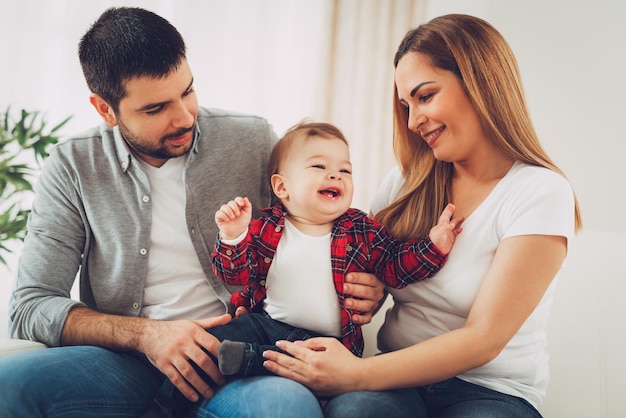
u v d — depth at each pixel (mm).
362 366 1165
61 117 2707
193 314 1534
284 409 1062
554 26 2188
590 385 1530
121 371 1317
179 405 1277
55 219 1513
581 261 1619
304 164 1396
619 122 2109
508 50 1334
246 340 1326
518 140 1314
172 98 1425
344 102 3178
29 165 2594
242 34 3057
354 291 1341
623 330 1548
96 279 1541
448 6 2699
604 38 2133
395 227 1466
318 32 3127
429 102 1329
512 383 1269
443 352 1171
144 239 1518
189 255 1551
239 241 1321
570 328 1574
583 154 2145
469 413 1191
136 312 1525
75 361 1268
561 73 2174
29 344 1370
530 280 1193
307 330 1361
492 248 1290
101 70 1425
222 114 1685
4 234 2111
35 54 2672
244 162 1628
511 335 1189
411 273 1334
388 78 3166
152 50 1382
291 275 1350
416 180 1469
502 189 1308
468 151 1345
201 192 1562
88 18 2725
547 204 1229
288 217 1438
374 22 3162
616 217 2105
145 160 1568
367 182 3178
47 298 1416
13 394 1151
